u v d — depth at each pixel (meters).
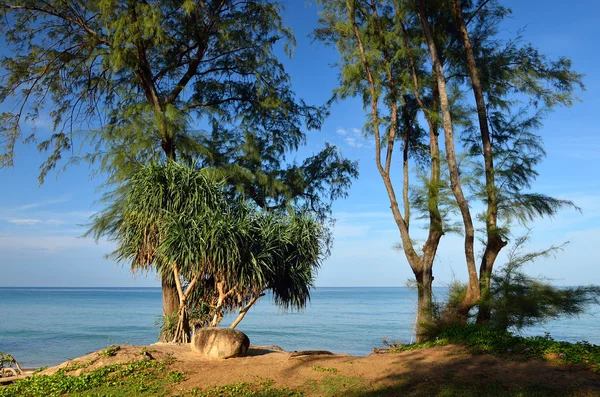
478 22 16.56
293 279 15.35
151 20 17.56
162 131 17.52
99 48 18.83
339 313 64.00
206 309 14.71
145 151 17.80
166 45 19.48
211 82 21.89
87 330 40.75
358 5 16.95
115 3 17.53
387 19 17.14
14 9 18.53
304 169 22.80
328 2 16.69
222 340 12.41
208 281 14.88
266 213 15.89
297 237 15.88
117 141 17.83
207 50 20.83
